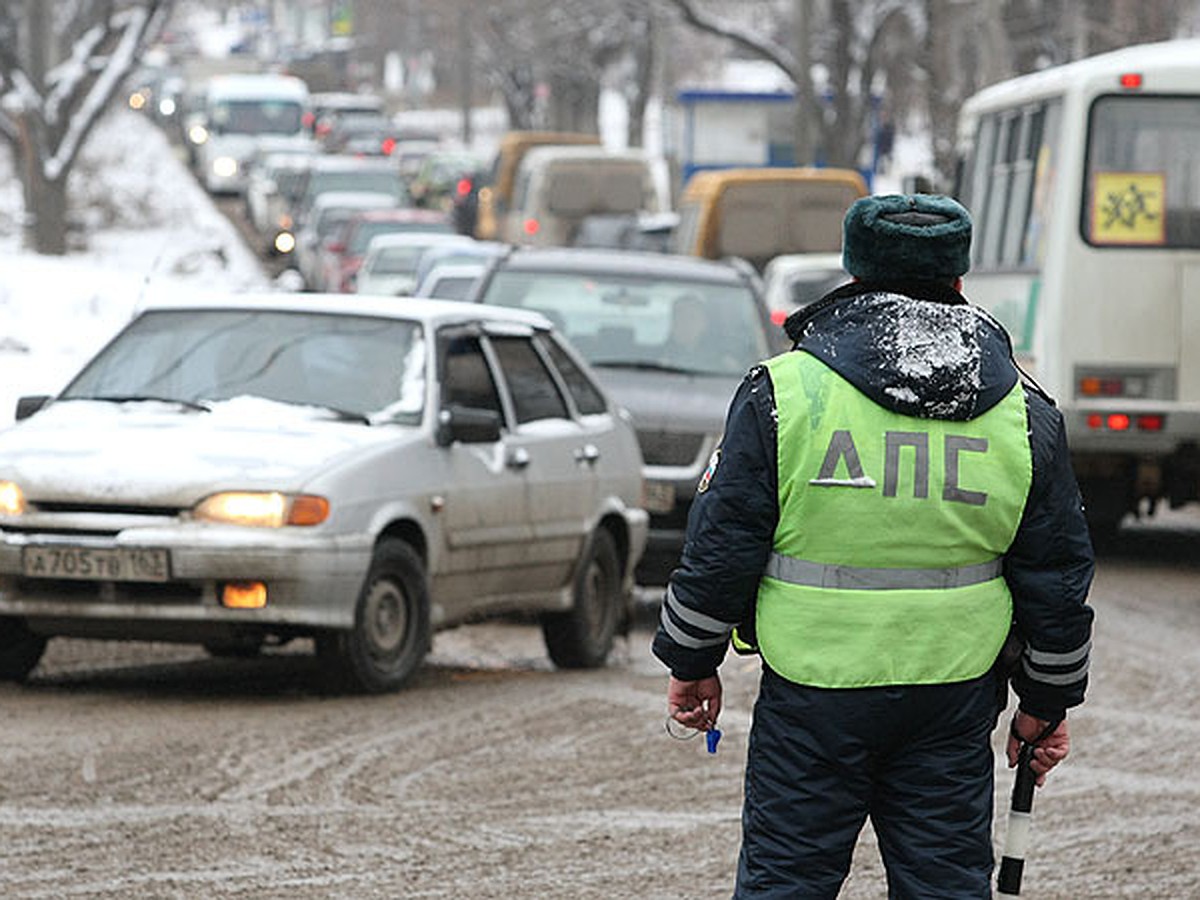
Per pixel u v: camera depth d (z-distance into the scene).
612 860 19.16
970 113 53.78
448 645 34.41
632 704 27.59
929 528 11.55
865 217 11.77
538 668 31.86
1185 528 54.25
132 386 29.33
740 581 11.59
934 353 11.55
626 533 33.31
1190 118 46.06
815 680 11.55
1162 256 46.06
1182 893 18.36
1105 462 47.78
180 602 26.48
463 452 29.16
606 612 32.62
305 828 20.14
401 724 25.58
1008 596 11.80
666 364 38.88
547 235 105.81
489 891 17.97
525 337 31.94
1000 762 24.45
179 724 25.20
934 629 11.55
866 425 11.55
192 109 184.62
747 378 11.78
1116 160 46.28
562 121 199.88
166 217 129.25
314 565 26.30
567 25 175.75
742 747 24.75
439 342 29.77
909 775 11.70
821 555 11.58
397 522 28.03
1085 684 11.98
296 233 119.38
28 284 67.38
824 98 149.75
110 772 22.42
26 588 26.86
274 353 29.47
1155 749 25.12
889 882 11.85
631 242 97.38
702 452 37.38
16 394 46.31
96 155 141.62
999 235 50.78
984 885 11.69
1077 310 46.12
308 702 27.02
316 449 27.16
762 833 11.70
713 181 86.00
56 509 26.77
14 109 96.62
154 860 18.84
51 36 109.25
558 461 31.28
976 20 99.31
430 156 172.88
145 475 26.52
